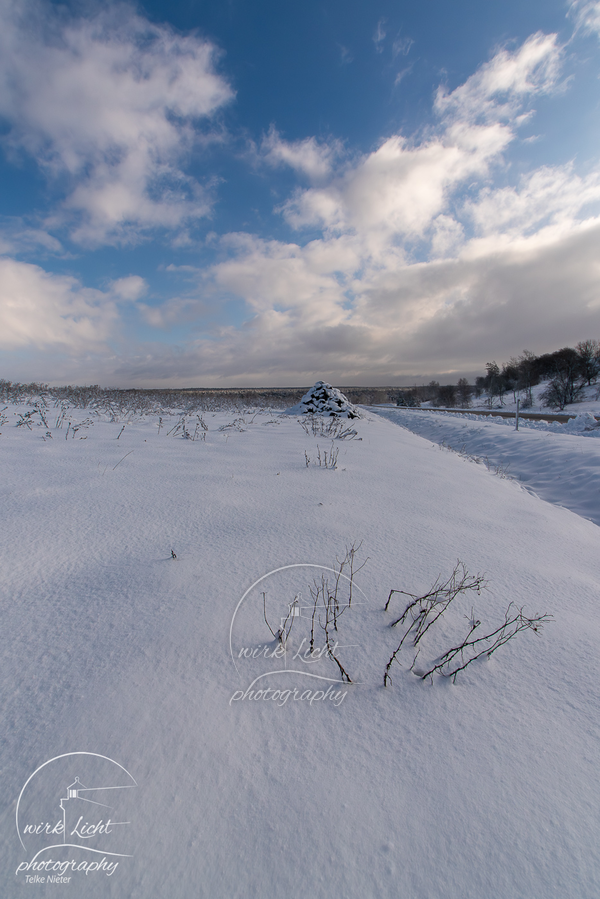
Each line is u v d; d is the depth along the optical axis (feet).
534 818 3.84
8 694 4.95
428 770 4.28
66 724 4.58
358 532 10.05
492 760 4.42
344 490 13.82
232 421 34.22
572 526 14.08
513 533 11.57
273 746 4.46
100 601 6.77
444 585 7.80
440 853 3.53
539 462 30.78
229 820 3.72
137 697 4.95
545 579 8.68
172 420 30.99
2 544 8.41
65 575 7.52
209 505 11.32
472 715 5.01
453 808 3.90
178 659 5.57
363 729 4.74
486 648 6.20
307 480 14.74
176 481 13.38
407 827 3.73
